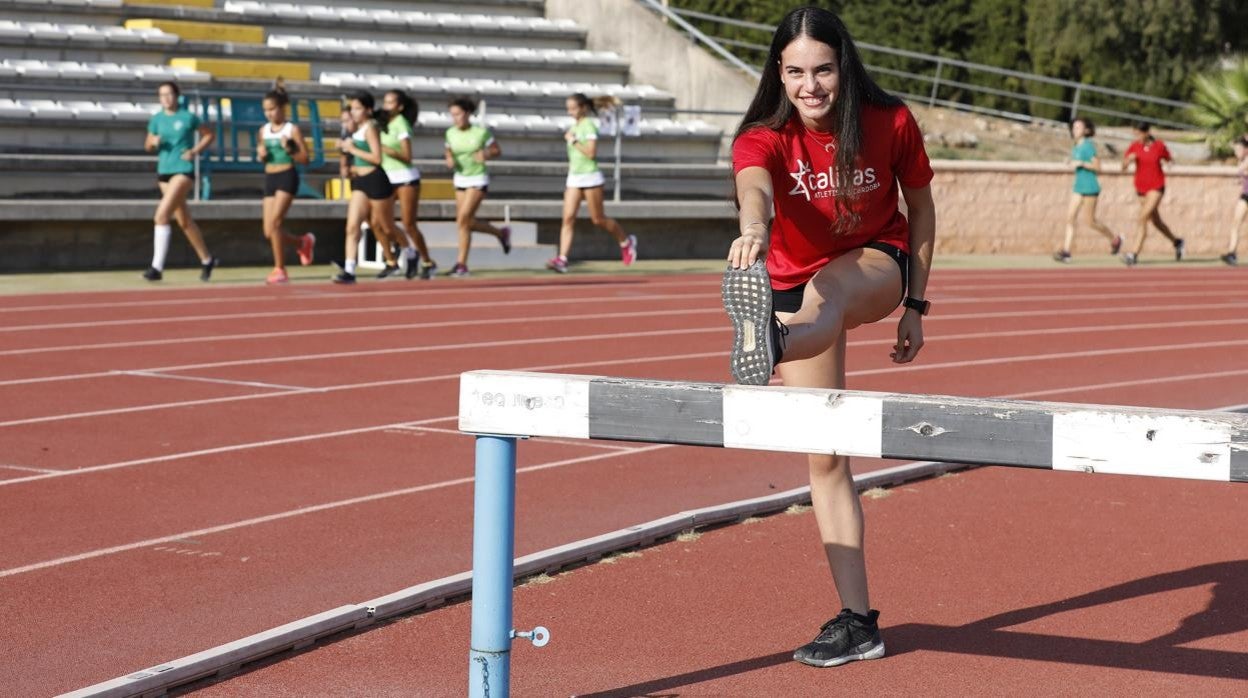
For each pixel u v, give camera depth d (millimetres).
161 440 7816
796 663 4387
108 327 12500
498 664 3740
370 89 22203
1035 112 36562
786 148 4070
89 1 21812
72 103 19891
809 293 3955
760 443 3416
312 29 23406
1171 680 4242
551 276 18266
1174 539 5977
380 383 9828
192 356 10945
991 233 25047
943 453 3299
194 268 18359
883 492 6773
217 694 4082
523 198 22062
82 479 6895
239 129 19719
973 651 4512
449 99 22922
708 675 4277
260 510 6305
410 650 4473
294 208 18609
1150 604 5035
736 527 6086
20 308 13758
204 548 5684
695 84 24891
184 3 22891
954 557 5668
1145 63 35750
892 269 4168
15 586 5164
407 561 5508
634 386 3496
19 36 20406
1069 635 4676
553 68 24625
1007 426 3254
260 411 8727
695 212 21797
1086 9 34719
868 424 3336
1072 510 6469
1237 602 5062
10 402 8953
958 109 33375
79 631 4676
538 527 6035
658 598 5066
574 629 4715
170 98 16250
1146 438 3162
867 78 4082
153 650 4492
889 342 12406
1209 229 27094
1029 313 15281
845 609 4438
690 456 7570
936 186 24516
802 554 5664
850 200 4105
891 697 4090
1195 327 14375
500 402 3617
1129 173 26141
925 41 36375
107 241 18000
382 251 17609
